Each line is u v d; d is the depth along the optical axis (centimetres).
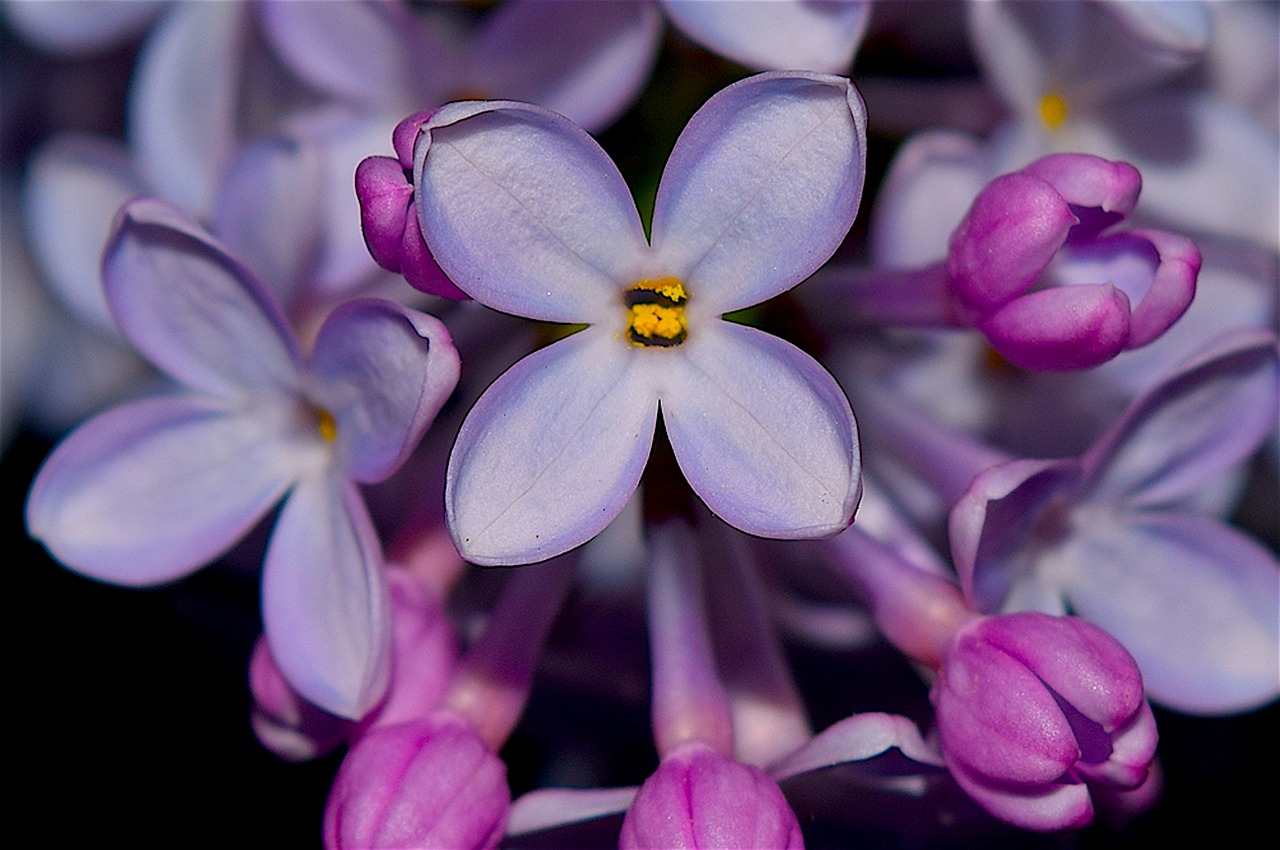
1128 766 13
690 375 13
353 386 13
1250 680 13
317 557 13
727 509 12
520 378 12
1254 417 13
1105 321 12
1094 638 13
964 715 13
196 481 13
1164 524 13
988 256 13
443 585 13
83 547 13
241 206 13
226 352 13
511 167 12
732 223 12
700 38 13
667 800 13
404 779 13
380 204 12
